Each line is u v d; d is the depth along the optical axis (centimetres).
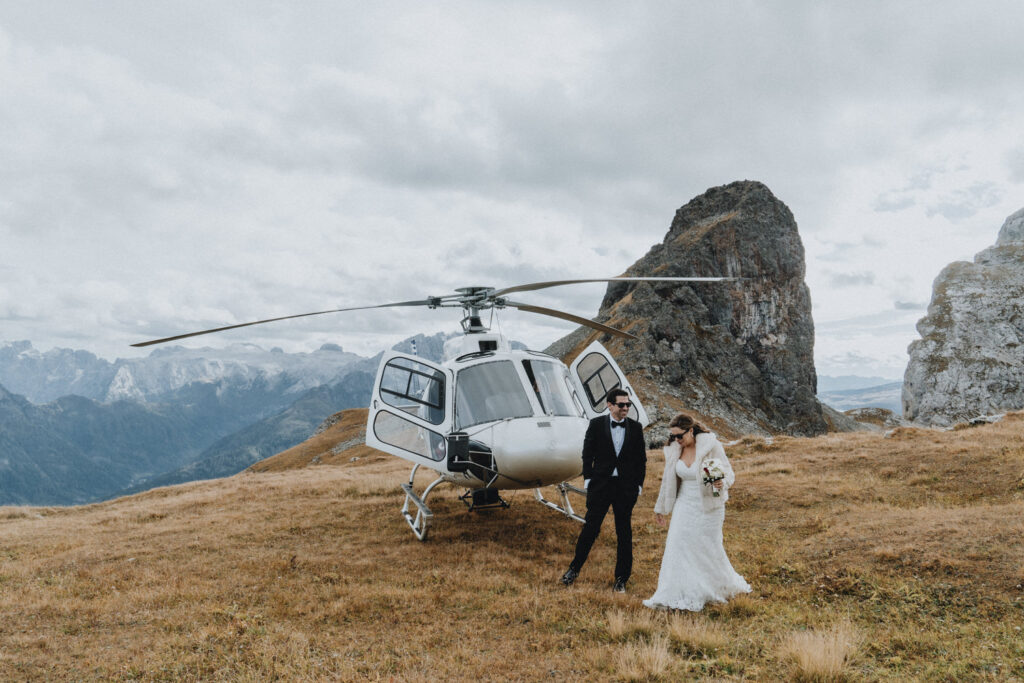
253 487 1911
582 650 543
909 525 816
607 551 903
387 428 962
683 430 652
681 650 533
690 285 13362
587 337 14012
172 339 816
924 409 18225
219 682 508
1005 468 1204
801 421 12838
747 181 16088
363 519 1226
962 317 18775
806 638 509
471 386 924
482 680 489
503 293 944
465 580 766
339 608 674
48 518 1700
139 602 729
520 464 837
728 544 891
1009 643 488
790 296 14138
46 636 624
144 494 2395
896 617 575
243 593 755
